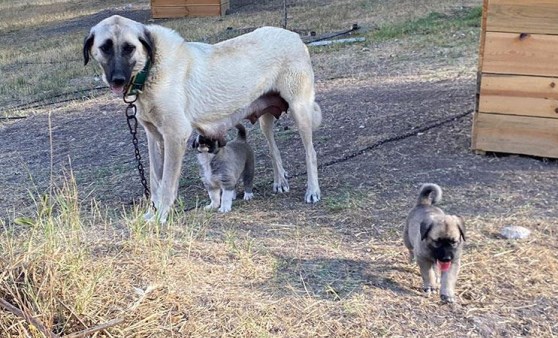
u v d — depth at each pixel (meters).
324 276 2.17
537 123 3.14
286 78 2.96
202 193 3.28
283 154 3.71
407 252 2.35
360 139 3.73
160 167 2.88
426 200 2.23
